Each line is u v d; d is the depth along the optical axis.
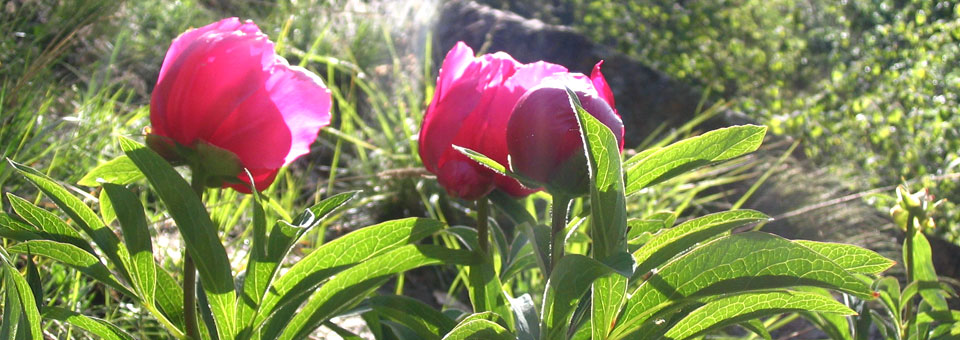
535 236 0.42
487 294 0.47
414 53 2.40
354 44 2.24
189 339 0.40
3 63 1.12
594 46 2.19
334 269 0.40
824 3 2.95
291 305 0.43
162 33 1.74
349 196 0.39
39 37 1.19
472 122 0.43
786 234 1.47
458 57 0.43
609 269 0.33
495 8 2.96
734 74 2.51
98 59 1.44
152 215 0.97
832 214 1.49
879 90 1.92
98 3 1.38
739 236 0.35
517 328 0.37
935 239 1.33
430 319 0.48
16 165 0.37
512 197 0.45
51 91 1.16
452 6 2.47
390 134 1.51
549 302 0.36
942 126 1.62
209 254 0.37
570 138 0.38
